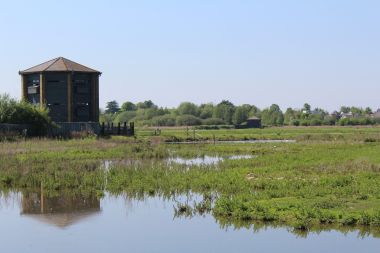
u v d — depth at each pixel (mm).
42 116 99375
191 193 40312
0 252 25359
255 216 30531
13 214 34000
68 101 109625
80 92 111938
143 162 58406
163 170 50250
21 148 72625
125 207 35688
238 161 57250
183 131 157000
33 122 98250
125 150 74812
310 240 26328
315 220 29078
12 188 44750
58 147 75812
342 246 25219
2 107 95312
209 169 51188
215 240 26812
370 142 98188
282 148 84188
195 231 28672
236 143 101938
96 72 113625
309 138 115562
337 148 79000
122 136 107688
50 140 88125
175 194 40125
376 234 27172
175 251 25125
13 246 26406
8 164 53500
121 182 44562
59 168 51875
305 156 61969
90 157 65812
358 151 68875
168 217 32312
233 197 35125
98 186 44125
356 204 31953
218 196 37344
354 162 51000
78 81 112000
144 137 113312
